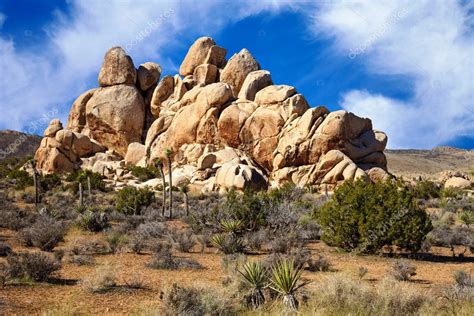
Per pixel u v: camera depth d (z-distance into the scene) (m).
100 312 8.38
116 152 78.75
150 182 60.53
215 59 81.06
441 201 41.31
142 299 9.53
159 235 21.50
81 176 51.97
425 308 7.60
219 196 48.56
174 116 73.00
